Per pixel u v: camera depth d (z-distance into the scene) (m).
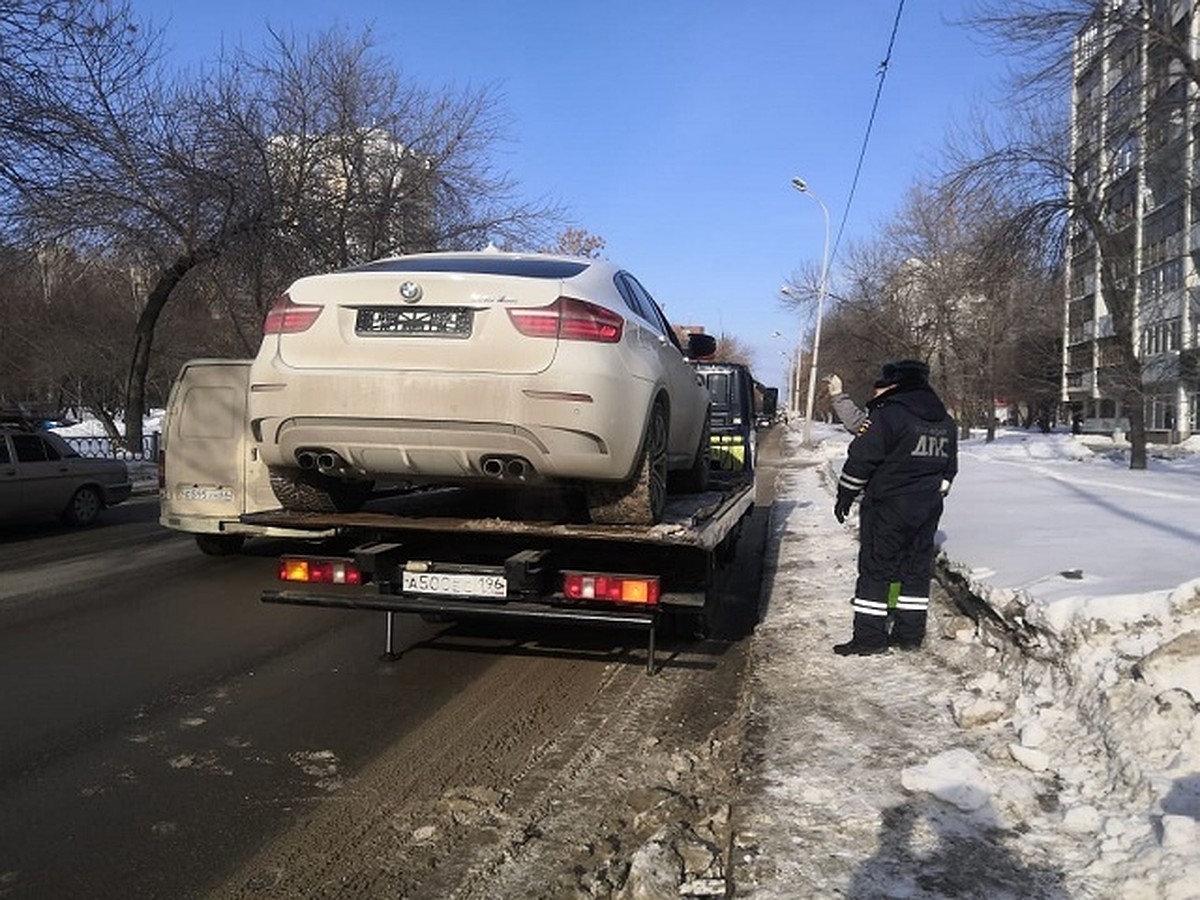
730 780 4.21
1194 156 15.69
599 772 4.38
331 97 21.97
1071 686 4.35
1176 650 3.90
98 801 4.04
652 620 5.16
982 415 45.44
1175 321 20.34
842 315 46.28
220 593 8.39
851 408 7.54
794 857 3.22
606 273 5.69
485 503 6.48
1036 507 9.48
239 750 4.63
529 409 4.79
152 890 3.32
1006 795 3.60
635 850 3.62
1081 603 4.59
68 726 4.94
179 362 33.22
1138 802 3.38
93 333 30.81
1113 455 24.41
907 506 5.68
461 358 4.85
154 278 22.80
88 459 13.25
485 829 3.80
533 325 4.82
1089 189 17.97
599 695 5.52
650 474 5.32
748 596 8.20
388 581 5.49
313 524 5.57
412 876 3.43
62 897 3.27
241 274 20.91
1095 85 16.56
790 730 4.47
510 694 5.53
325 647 6.57
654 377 5.40
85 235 18.70
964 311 35.84
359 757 4.55
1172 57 14.77
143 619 7.39
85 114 14.53
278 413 5.07
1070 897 2.92
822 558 9.53
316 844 3.66
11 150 13.42
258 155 20.02
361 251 22.47
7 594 8.32
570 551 5.52
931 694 4.96
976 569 6.01
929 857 3.20
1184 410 38.59
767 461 29.53
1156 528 7.54
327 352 5.00
